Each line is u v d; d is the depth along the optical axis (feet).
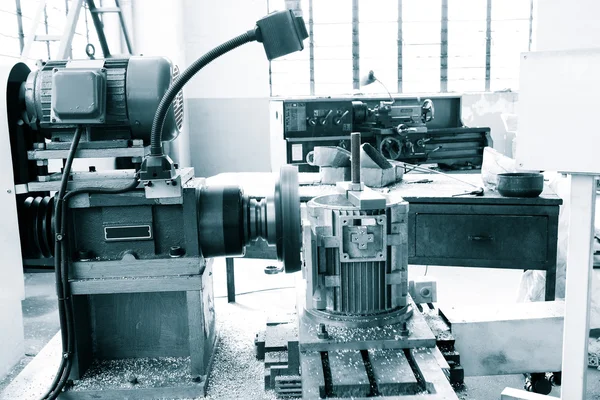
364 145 8.61
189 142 21.85
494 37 22.89
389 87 23.29
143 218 4.72
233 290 9.22
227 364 5.33
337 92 23.26
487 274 11.65
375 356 3.89
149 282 4.72
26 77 4.91
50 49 15.15
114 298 5.17
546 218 7.23
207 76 21.48
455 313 5.13
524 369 5.00
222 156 22.04
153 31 18.89
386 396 3.46
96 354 5.24
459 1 22.54
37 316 9.33
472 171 15.20
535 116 3.63
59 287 4.60
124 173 4.97
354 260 4.21
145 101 4.58
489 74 23.26
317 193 8.04
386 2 22.54
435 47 22.98
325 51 22.95
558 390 6.05
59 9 15.78
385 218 4.17
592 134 3.48
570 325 3.86
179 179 4.55
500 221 7.36
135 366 5.13
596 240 8.26
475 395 6.06
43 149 4.69
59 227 4.55
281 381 4.63
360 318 4.25
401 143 14.34
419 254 7.70
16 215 4.62
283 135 14.85
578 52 3.43
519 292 8.59
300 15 4.41
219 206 4.75
